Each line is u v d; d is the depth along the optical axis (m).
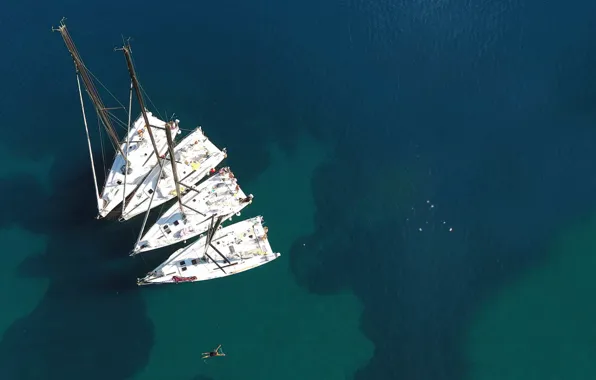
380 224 56.81
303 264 55.25
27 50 63.12
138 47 64.38
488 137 60.34
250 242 53.59
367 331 53.12
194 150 55.97
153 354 51.34
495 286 54.59
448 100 62.19
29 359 50.50
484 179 58.44
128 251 53.84
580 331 52.56
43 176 56.84
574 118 61.00
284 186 58.41
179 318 52.50
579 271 54.97
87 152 57.88
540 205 57.34
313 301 53.97
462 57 64.25
